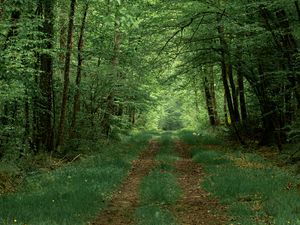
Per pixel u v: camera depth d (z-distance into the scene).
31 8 19.73
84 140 23.84
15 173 14.87
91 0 22.36
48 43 21.05
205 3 19.69
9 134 18.78
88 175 15.48
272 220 9.10
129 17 11.52
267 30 19.28
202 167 18.89
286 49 19.06
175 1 19.17
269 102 22.30
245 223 8.98
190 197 12.81
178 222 9.82
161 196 12.38
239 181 13.45
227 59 22.98
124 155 22.86
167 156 22.97
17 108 21.62
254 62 21.97
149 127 72.00
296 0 16.47
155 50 21.69
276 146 23.52
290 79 19.95
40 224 8.92
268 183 12.98
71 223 9.26
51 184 13.96
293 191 11.66
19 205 10.80
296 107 21.42
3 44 16.36
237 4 18.67
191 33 22.69
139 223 9.63
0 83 15.87
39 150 20.95
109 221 10.09
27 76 17.98
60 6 23.66
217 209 10.88
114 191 13.66
